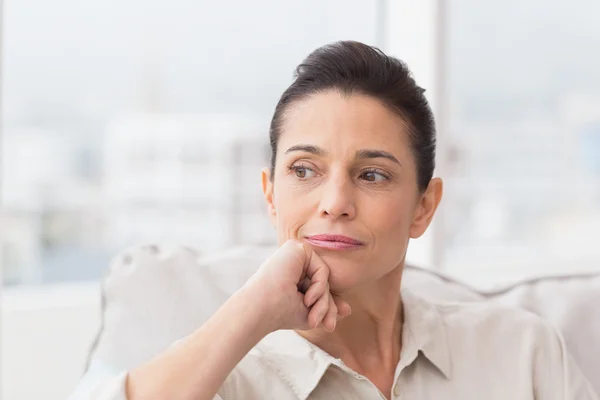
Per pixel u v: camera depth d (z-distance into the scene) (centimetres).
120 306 137
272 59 268
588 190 329
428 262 270
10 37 243
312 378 117
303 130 110
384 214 109
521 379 131
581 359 148
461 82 301
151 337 132
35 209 255
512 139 313
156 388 98
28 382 250
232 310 103
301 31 270
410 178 114
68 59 251
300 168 111
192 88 263
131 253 148
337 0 274
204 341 101
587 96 324
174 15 259
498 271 314
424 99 117
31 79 248
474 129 305
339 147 108
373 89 110
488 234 311
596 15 322
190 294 140
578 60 322
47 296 258
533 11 312
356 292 115
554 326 141
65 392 255
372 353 123
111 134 259
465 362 130
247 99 268
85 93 255
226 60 264
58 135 254
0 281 244
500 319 138
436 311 134
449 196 301
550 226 324
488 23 305
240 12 264
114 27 255
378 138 109
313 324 106
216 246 268
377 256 109
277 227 119
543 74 316
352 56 112
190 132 264
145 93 260
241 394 117
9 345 247
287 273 105
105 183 261
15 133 249
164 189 264
